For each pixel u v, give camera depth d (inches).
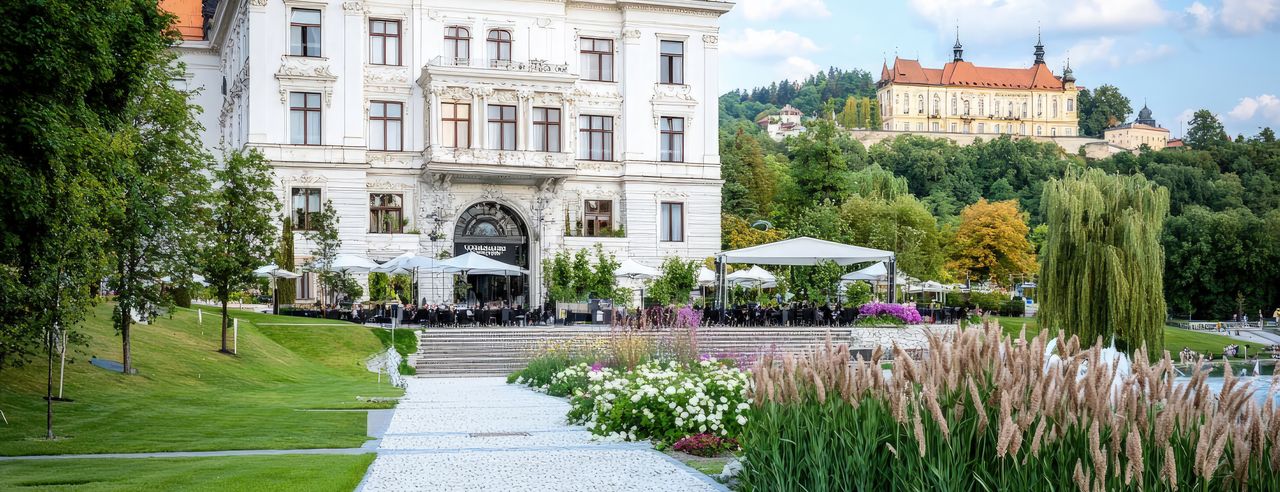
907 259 3595.0
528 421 972.6
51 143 706.2
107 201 885.2
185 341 1615.4
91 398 1064.2
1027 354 391.5
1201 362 364.2
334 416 1007.0
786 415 502.3
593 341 1489.9
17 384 1064.2
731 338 2010.3
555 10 2822.3
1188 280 4205.2
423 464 680.4
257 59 2593.5
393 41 2728.8
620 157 2886.3
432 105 2672.2
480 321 2188.7
